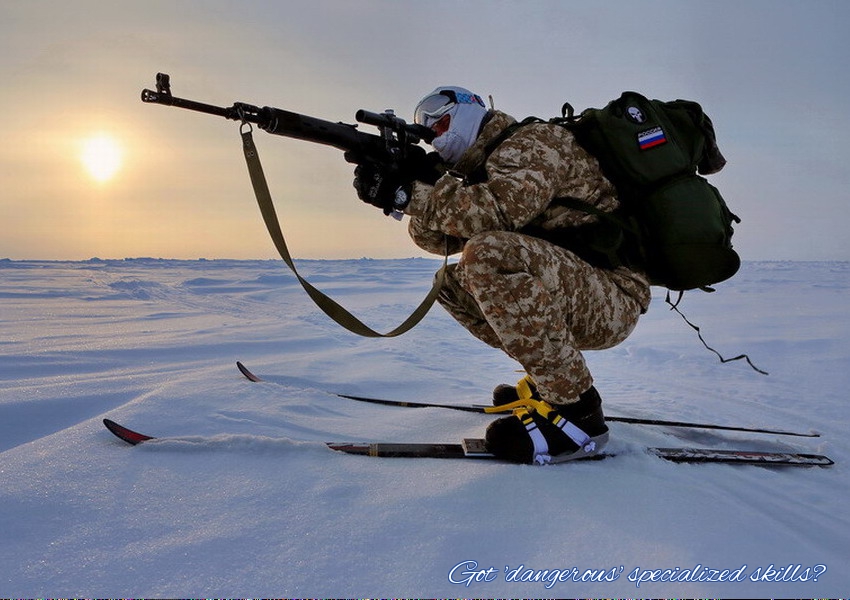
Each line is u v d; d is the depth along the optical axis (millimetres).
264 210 1612
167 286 15570
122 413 2191
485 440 1798
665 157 1749
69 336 5320
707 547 1263
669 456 1894
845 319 7609
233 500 1424
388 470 1645
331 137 1664
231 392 2594
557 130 1780
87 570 1101
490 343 2178
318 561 1151
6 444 2105
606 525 1334
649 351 5188
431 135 1896
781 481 1822
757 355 5000
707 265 1748
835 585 1148
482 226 1677
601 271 1837
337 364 3916
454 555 1191
